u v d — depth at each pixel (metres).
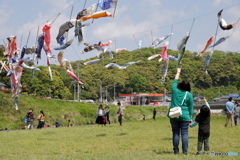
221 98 53.72
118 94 71.56
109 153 8.27
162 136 12.25
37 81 48.31
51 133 15.44
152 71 68.88
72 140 11.98
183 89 7.47
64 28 9.51
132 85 68.38
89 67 71.12
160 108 54.28
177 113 7.16
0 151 9.20
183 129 7.44
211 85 63.75
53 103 42.22
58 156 8.00
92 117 42.66
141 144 10.06
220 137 11.28
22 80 46.81
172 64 62.91
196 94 59.78
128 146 9.75
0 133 16.95
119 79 66.81
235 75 62.66
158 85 65.12
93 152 8.77
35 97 41.47
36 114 35.69
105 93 68.75
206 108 7.81
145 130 15.50
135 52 60.19
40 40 10.52
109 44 11.93
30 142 11.70
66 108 42.22
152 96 65.00
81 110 43.03
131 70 69.94
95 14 9.07
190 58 65.56
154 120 30.47
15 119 32.44
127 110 48.44
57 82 52.59
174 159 6.66
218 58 66.12
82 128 18.61
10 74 13.65
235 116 17.58
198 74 61.81
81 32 9.55
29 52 12.00
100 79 67.50
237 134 12.12
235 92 61.78
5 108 34.41
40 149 9.65
